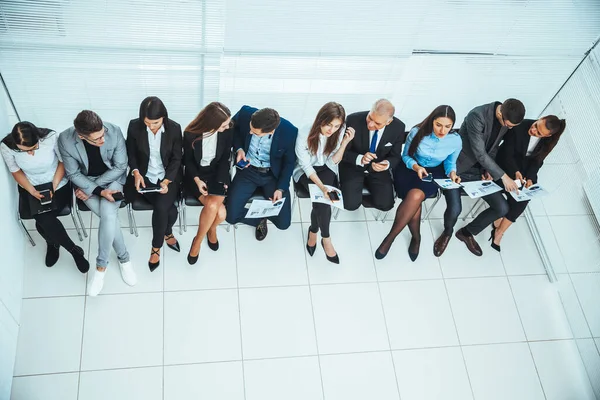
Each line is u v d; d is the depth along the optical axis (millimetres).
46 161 3105
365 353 3535
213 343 3418
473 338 3709
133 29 3184
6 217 3115
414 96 3926
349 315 3660
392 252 3990
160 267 3645
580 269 3791
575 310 3811
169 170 3271
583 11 3547
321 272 3811
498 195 3766
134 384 3207
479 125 3557
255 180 3473
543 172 4105
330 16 3311
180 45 3309
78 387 3146
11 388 3072
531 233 4281
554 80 3979
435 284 3896
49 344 3252
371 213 4160
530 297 3957
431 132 3475
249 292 3645
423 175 3635
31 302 3373
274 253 3846
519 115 3377
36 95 3416
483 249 4137
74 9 3033
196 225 3910
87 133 2840
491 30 3566
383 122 3301
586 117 3711
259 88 3654
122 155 3207
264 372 3369
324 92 3756
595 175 3633
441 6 3373
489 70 3832
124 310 3441
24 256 3502
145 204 3320
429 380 3502
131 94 3525
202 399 3223
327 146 3404
